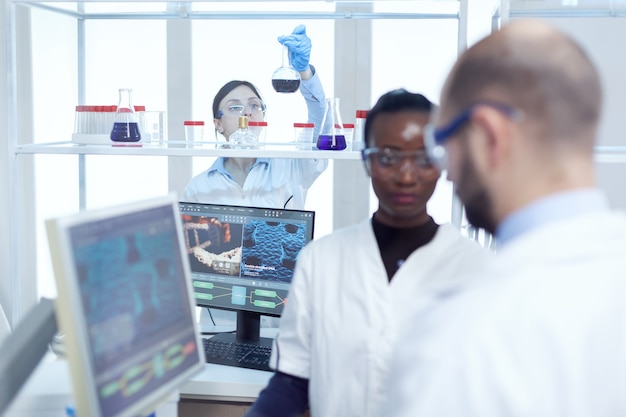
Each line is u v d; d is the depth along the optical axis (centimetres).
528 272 68
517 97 71
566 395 63
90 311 94
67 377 142
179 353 114
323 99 267
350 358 136
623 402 65
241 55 328
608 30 281
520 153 71
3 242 328
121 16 281
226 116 287
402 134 129
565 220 70
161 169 338
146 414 107
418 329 72
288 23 324
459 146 76
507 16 192
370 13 268
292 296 148
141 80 333
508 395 63
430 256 138
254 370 201
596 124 72
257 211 215
